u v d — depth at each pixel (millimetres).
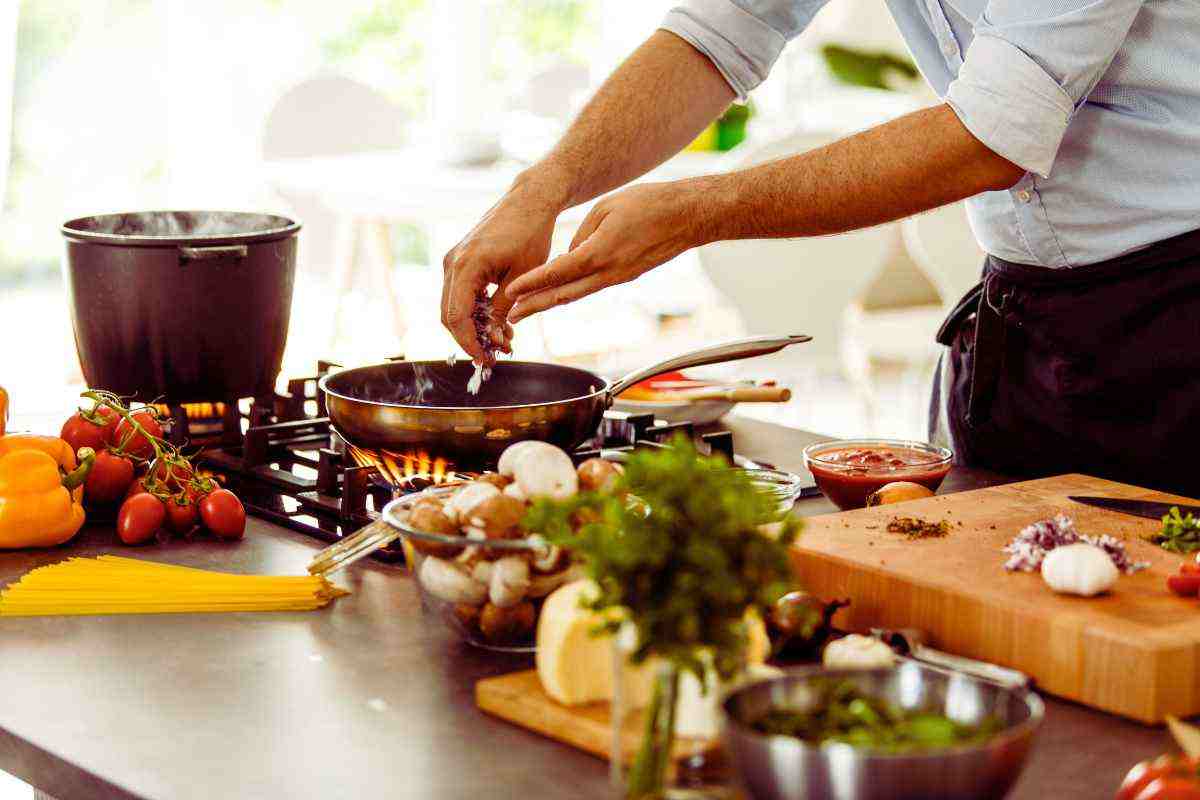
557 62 5336
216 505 1473
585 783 924
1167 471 1726
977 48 1527
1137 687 1021
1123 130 1663
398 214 4160
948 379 1946
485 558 1100
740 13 1878
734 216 1580
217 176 4895
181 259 1679
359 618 1241
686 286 5215
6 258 5641
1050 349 1771
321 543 1472
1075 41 1479
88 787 949
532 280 1545
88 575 1319
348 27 6156
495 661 1138
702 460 855
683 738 868
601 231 1544
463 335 1595
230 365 1744
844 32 5770
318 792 914
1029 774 941
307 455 1756
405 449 1433
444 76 4246
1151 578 1162
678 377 2041
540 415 1420
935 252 4293
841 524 1313
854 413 5188
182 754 972
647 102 1858
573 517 1072
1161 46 1625
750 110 4812
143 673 1118
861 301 4781
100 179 5562
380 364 1607
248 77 4945
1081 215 1708
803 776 740
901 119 1563
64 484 1467
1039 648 1076
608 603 801
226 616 1243
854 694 833
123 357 1724
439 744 985
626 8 5332
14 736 1010
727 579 771
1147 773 792
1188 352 1686
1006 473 1837
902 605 1164
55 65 5453
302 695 1072
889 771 727
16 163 5527
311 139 4746
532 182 1730
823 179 1561
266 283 1747
